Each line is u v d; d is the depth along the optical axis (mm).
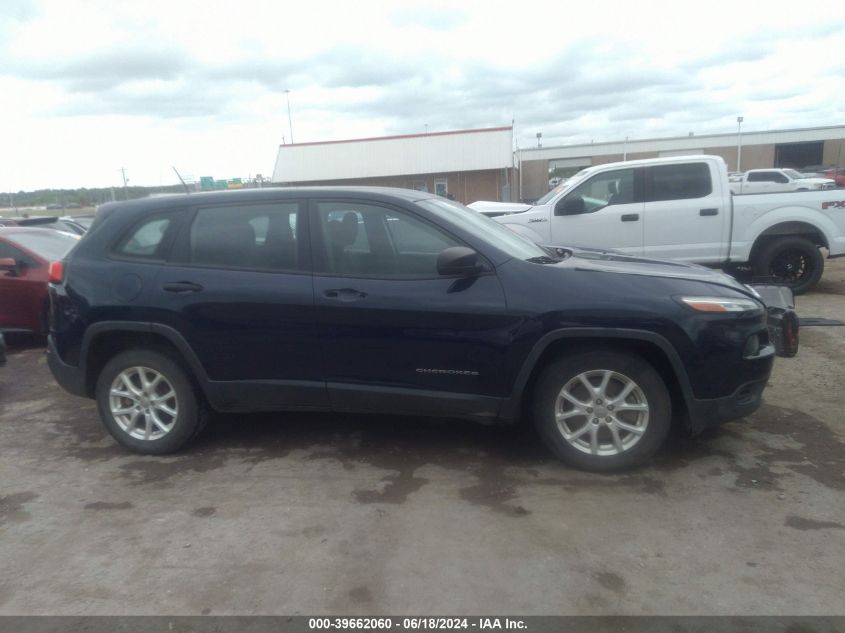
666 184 9531
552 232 9695
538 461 4613
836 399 5598
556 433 4379
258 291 4551
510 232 5215
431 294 4363
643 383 4230
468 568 3418
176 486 4434
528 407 4605
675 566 3395
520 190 45562
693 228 9453
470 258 4219
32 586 3389
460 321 4309
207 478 4531
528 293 4266
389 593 3238
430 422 5359
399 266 4477
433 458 4715
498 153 36375
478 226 4766
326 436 5164
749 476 4312
